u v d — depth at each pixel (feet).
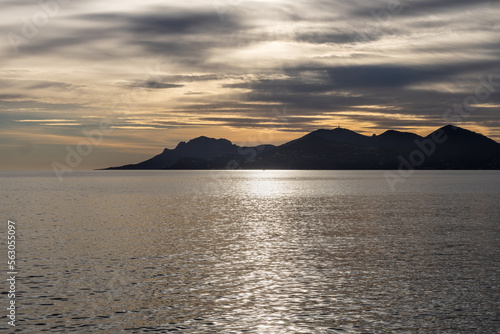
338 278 111.65
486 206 312.91
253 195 465.47
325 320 83.05
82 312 86.69
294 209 301.84
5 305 90.22
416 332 77.77
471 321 82.58
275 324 81.15
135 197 430.20
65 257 135.33
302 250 148.36
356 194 474.08
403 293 98.99
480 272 116.78
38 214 263.29
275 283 107.14
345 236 177.99
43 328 78.64
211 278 111.75
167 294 98.27
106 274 115.14
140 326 79.97
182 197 433.48
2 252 142.41
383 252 143.84
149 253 142.72
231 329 78.79
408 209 294.25
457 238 170.09
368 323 81.71
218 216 257.75
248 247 153.99
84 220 233.76
